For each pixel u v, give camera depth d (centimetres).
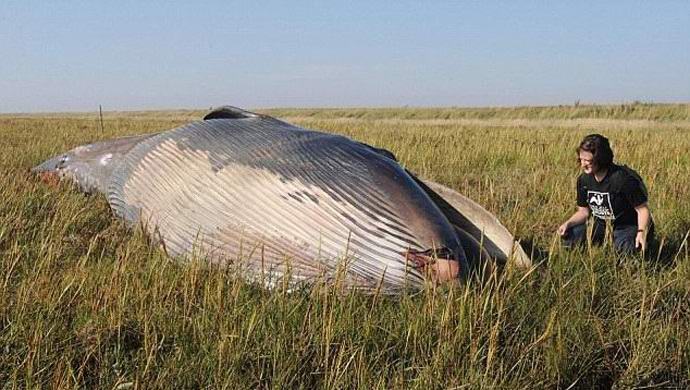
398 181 770
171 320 659
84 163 1010
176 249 799
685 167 1241
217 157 815
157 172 847
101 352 640
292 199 768
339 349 639
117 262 710
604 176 828
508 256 769
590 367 646
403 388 616
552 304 702
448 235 747
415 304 689
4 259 745
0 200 900
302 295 701
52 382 604
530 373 628
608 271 746
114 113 8894
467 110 5069
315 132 825
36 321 648
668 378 644
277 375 620
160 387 607
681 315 708
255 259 758
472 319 657
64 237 819
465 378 620
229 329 650
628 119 4091
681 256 821
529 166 1315
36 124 2886
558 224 920
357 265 739
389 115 5359
